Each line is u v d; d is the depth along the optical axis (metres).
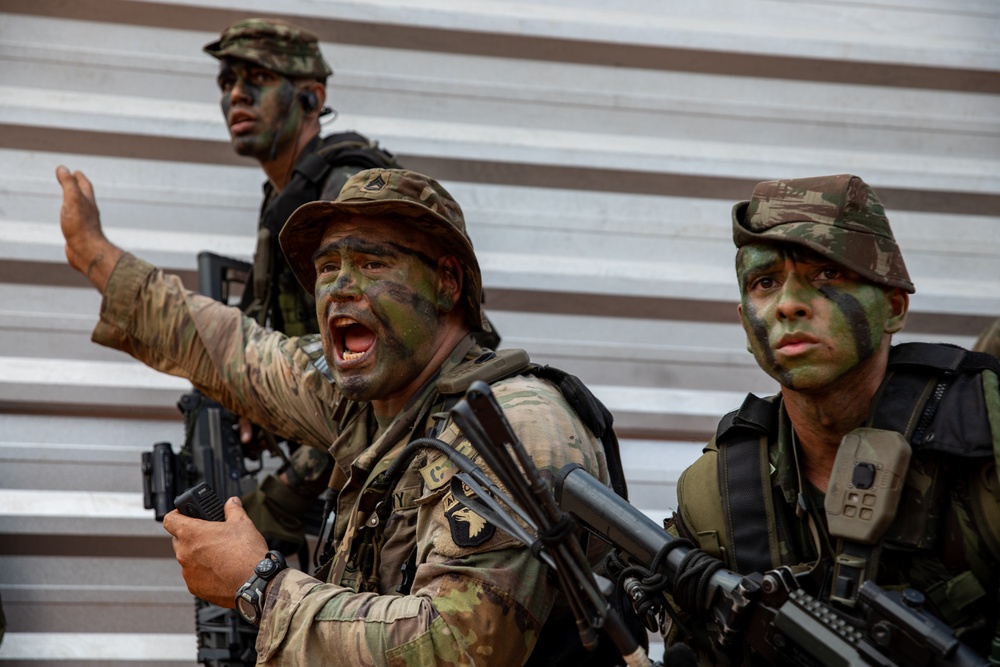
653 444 3.79
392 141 3.79
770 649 1.78
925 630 1.61
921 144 3.96
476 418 1.61
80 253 3.04
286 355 2.82
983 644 1.78
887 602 1.65
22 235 3.69
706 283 3.82
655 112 3.90
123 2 3.77
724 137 3.91
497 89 3.87
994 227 3.93
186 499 2.30
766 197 1.86
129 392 3.70
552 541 1.66
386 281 2.27
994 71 3.96
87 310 3.73
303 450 3.33
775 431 2.00
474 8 3.84
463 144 3.80
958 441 1.76
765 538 1.93
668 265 3.84
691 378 3.83
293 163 3.53
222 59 3.51
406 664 1.95
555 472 2.08
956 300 3.83
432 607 1.97
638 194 3.87
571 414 2.24
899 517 1.78
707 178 3.87
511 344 3.77
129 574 3.65
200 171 3.81
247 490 3.30
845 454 1.80
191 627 3.68
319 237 2.46
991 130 3.98
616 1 3.90
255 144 3.47
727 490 1.98
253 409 2.86
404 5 3.83
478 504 2.02
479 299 2.38
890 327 1.86
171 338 2.94
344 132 3.40
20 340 3.69
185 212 3.78
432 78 3.85
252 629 3.14
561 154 3.83
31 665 3.55
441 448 2.10
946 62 3.93
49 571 3.61
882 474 1.76
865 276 1.80
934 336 3.87
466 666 1.94
